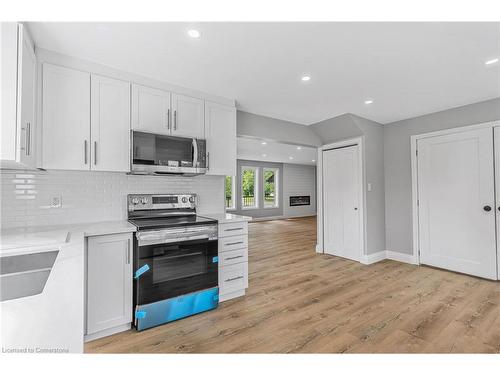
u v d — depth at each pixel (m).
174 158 2.52
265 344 1.89
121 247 2.04
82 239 1.64
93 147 2.15
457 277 3.29
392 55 2.11
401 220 4.04
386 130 4.24
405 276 3.36
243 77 2.51
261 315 2.34
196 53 2.06
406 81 2.62
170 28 1.74
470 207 3.31
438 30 1.78
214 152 2.90
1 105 1.47
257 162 9.76
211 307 2.43
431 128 3.69
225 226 2.63
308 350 1.82
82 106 2.12
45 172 2.17
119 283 2.02
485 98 3.11
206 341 1.93
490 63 2.25
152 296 2.11
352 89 2.83
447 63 2.25
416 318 2.27
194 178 3.03
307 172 11.40
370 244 4.00
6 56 1.49
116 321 2.01
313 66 2.30
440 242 3.60
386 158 4.24
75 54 2.06
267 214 10.01
